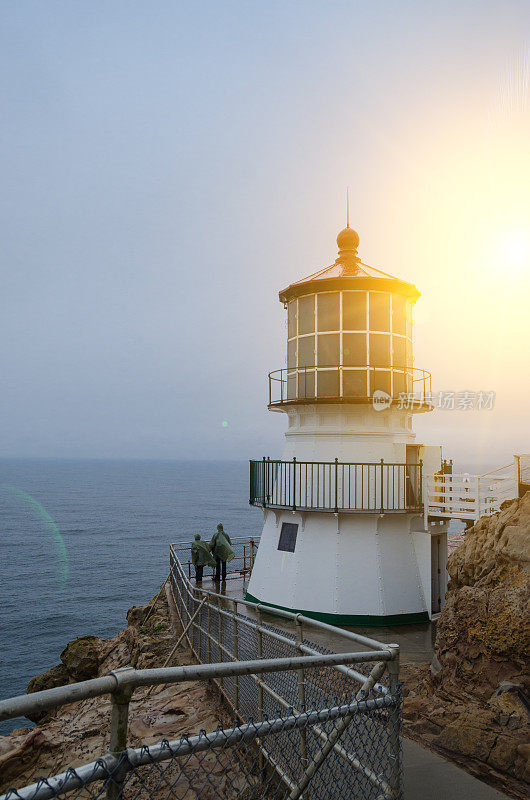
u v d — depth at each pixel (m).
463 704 7.50
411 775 5.83
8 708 2.32
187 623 15.45
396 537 15.68
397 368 16.42
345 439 16.17
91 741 9.78
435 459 16.73
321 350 16.53
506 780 5.72
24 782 8.81
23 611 65.88
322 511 15.16
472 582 9.52
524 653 7.41
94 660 21.64
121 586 80.19
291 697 6.21
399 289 16.47
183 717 9.89
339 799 4.66
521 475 13.50
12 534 134.00
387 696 4.22
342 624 14.77
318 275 17.58
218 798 6.16
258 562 17.30
